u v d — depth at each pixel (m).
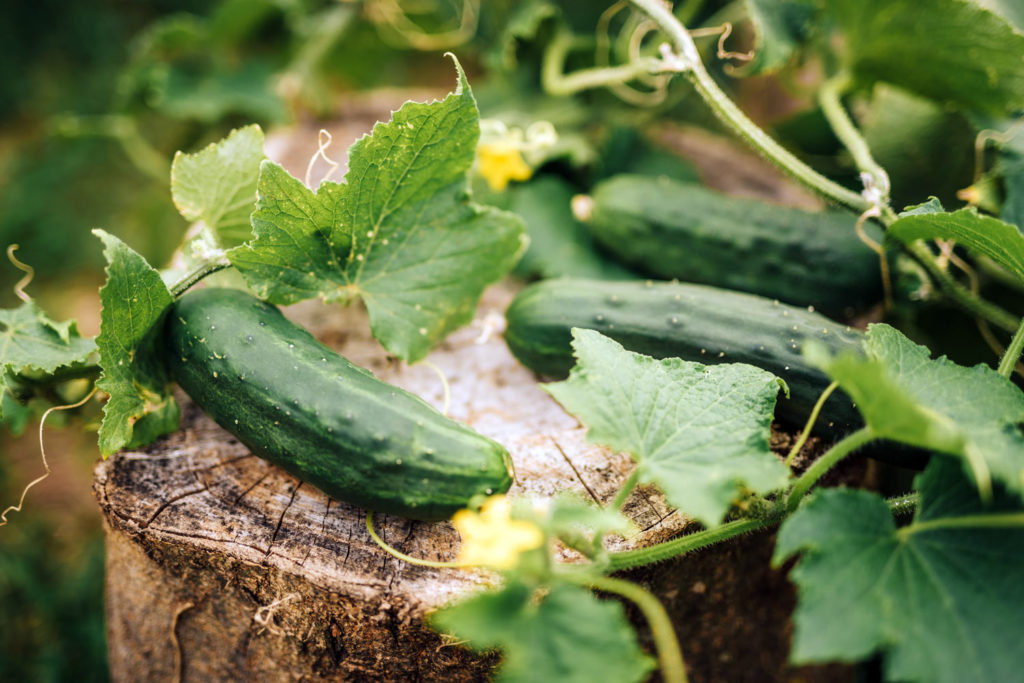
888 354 0.44
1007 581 0.39
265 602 0.47
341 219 0.47
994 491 0.40
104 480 0.47
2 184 0.99
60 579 0.66
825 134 0.64
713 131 0.83
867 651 0.38
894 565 0.39
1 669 0.62
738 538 0.50
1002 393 0.42
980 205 0.54
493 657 0.46
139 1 1.18
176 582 0.48
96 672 0.62
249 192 0.50
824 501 0.40
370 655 0.47
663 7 0.52
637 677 0.37
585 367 0.43
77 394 0.50
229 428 0.46
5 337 0.47
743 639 0.55
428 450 0.44
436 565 0.43
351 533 0.46
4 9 1.12
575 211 0.60
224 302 0.47
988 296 0.59
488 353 0.55
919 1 0.52
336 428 0.44
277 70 0.79
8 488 0.72
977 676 0.37
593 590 0.47
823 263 0.54
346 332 0.56
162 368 0.48
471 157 0.48
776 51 0.56
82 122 0.76
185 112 0.73
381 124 0.45
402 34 0.75
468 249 0.50
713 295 0.50
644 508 0.47
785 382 0.46
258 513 0.47
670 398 0.43
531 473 0.48
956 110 0.58
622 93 0.65
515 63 0.67
